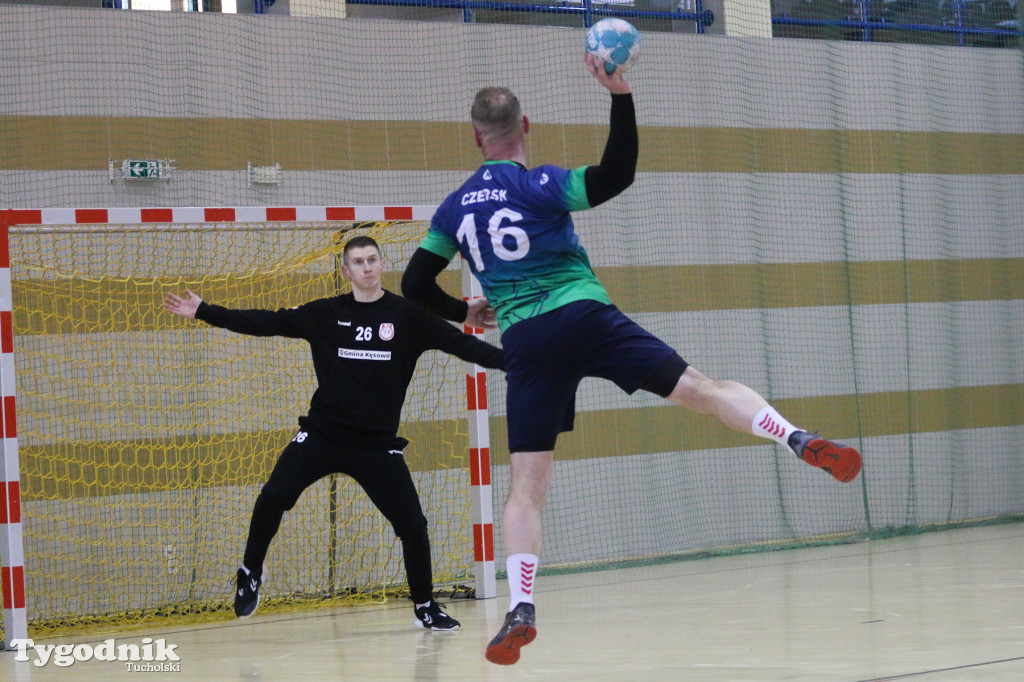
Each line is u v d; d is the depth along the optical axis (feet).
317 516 43.24
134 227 38.78
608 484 50.83
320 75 47.75
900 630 27.17
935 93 59.31
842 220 56.54
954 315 58.59
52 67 43.47
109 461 41.19
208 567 42.09
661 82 53.52
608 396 51.34
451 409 46.65
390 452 32.04
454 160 49.85
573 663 24.80
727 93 54.90
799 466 54.70
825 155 56.59
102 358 41.29
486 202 19.36
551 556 49.39
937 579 37.17
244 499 42.83
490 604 37.52
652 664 24.12
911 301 57.67
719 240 54.08
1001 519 57.31
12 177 42.63
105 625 37.50
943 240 58.80
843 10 58.44
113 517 41.09
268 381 43.52
